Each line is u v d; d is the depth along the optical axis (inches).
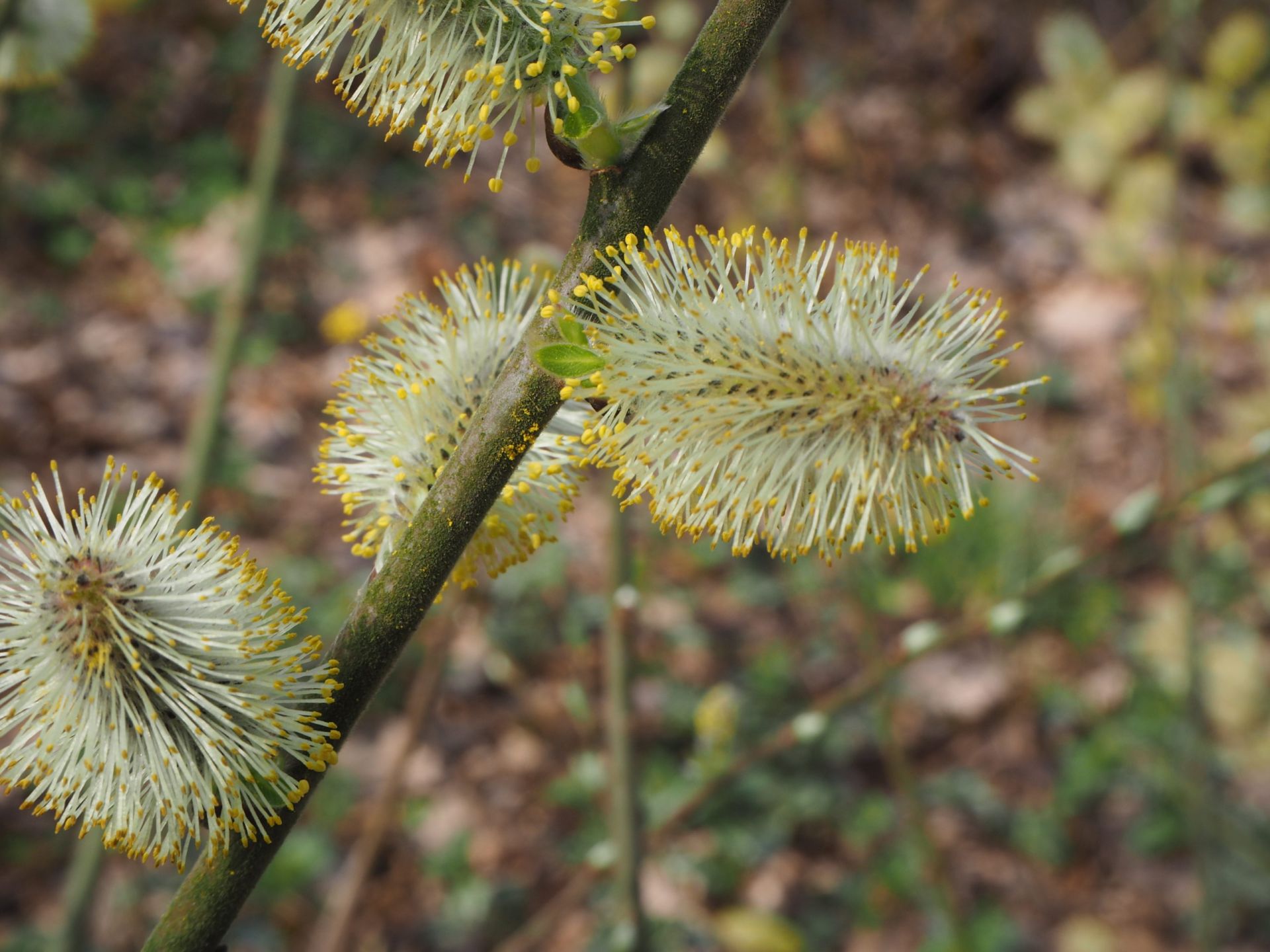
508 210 326.3
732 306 55.3
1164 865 235.6
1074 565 108.3
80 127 341.1
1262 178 367.9
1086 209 378.0
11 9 114.5
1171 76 173.8
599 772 148.6
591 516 255.1
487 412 51.4
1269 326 323.3
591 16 52.8
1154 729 245.4
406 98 54.0
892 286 58.4
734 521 56.8
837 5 405.7
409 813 225.6
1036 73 405.1
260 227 148.8
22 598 53.2
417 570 52.2
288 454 283.7
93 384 291.3
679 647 255.4
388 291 315.9
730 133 343.6
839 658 259.1
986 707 257.3
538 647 239.8
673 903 219.3
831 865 231.0
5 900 204.1
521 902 218.4
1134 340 311.6
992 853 235.9
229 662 51.8
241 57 368.2
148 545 54.0
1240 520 286.0
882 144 378.0
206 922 52.1
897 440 56.6
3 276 306.7
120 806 51.9
